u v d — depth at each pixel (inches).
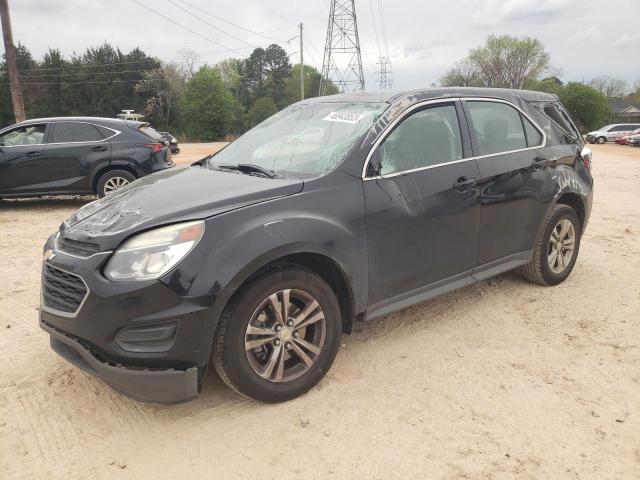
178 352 105.9
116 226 113.2
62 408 121.7
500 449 106.6
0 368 138.9
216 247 108.5
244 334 112.7
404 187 138.7
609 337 155.6
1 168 354.6
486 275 165.0
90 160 367.2
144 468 102.7
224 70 3624.5
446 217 147.2
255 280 112.9
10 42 731.4
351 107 153.4
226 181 131.8
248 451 107.0
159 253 105.9
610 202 402.0
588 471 100.4
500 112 173.0
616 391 127.2
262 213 116.0
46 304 118.7
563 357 143.6
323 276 131.1
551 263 189.6
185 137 2792.8
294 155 143.1
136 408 121.6
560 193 183.5
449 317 168.9
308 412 119.2
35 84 2773.1
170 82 3002.0
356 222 127.8
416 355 144.7
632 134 1561.3
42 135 365.1
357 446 108.0
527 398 124.1
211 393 127.3
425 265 145.3
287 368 123.6
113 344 105.3
